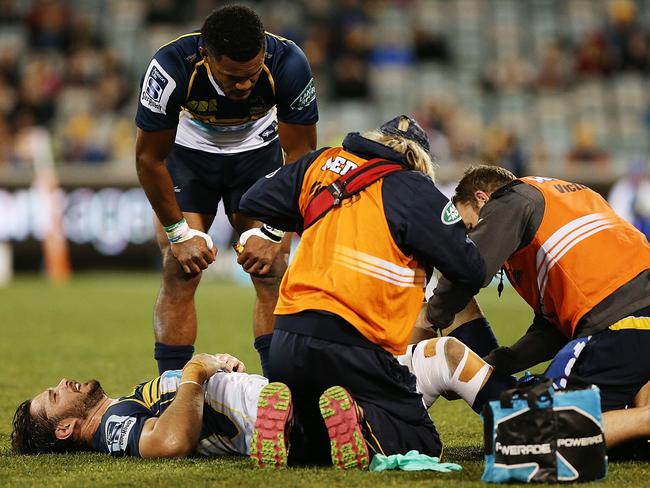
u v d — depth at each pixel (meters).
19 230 59.06
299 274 13.91
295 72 16.94
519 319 36.66
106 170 59.41
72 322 36.22
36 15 75.69
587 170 60.19
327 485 12.70
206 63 16.67
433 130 66.00
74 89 71.88
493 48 80.00
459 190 15.68
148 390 15.39
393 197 13.68
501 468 12.70
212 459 14.60
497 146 62.06
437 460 13.79
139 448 14.59
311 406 14.05
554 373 14.60
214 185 19.22
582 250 14.72
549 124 74.00
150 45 76.81
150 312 39.88
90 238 59.16
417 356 14.86
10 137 67.94
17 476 13.70
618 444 14.18
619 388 14.50
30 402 15.40
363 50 75.31
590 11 82.25
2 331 33.31
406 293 13.75
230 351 28.22
